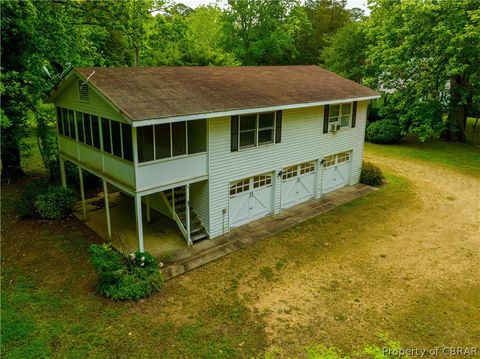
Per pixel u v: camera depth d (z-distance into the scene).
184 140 11.02
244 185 13.38
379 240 12.88
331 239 12.84
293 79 16.55
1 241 11.95
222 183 12.38
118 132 10.30
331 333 8.33
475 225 14.23
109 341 7.81
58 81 12.48
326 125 15.83
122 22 19.48
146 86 11.27
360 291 9.91
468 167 22.06
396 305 9.36
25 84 15.75
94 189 16.86
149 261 10.09
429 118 25.05
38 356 7.36
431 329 8.52
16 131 16.00
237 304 9.22
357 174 18.84
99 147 11.54
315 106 15.05
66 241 12.02
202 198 12.36
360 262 11.40
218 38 38.81
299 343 7.99
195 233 12.43
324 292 9.83
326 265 11.18
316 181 16.39
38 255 11.16
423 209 15.77
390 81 27.16
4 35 13.79
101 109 10.77
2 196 15.84
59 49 15.70
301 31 44.50
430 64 24.67
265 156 13.58
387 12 27.00
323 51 35.97
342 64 31.98
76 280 9.93
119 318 8.52
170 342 7.86
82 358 7.35
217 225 12.65
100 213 14.30
